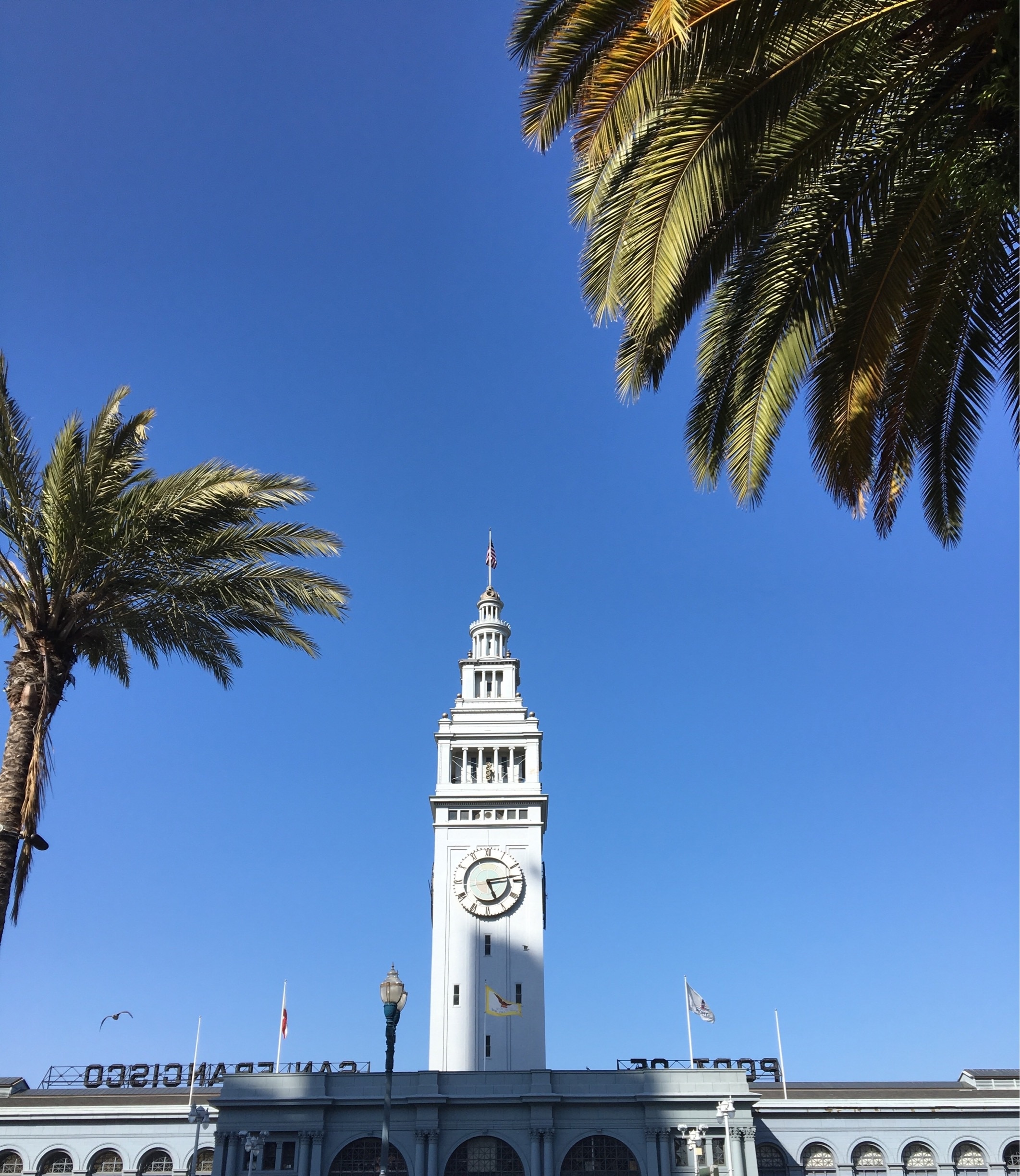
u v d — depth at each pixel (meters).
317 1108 81.62
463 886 98.75
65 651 33.66
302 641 39.59
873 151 24.20
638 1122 81.12
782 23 21.11
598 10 23.16
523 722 109.12
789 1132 92.88
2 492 33.97
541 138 24.81
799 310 25.53
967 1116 93.25
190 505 35.25
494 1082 82.88
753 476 26.97
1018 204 20.45
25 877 30.83
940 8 21.09
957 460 28.25
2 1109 94.56
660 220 22.92
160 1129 93.81
